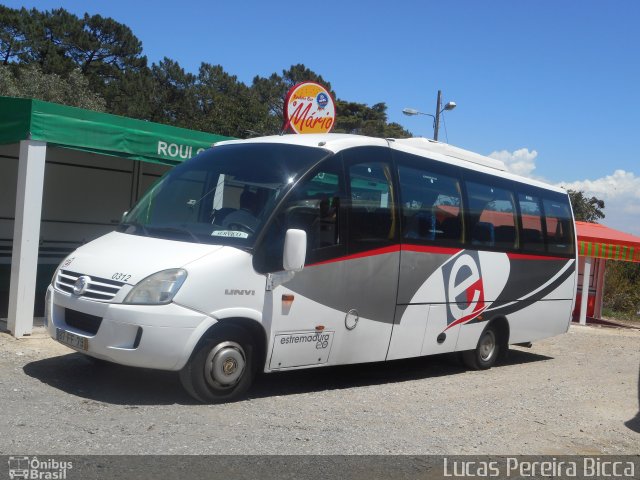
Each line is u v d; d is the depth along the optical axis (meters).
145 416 6.17
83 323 6.62
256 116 43.56
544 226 11.38
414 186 8.73
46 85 41.41
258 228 6.86
